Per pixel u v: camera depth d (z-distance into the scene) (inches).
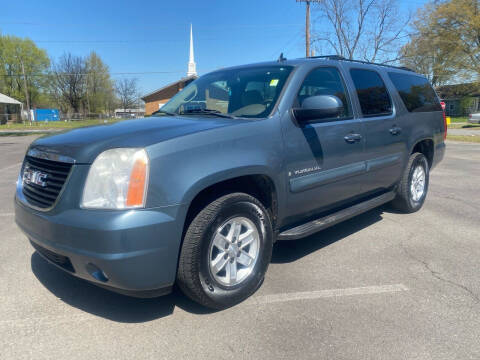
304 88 140.8
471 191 273.0
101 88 2758.4
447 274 139.9
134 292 100.1
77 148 102.8
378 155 173.5
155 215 96.3
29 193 115.8
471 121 1317.7
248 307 117.0
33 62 2623.0
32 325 107.7
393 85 191.3
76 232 95.3
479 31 1284.4
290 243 171.8
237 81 151.0
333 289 128.3
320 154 140.6
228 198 111.2
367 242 172.4
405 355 94.6
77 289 128.4
